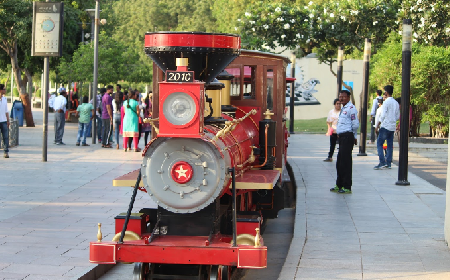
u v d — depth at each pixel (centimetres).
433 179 1396
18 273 599
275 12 2112
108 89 1894
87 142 2061
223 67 646
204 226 577
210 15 6397
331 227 809
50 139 2123
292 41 2178
